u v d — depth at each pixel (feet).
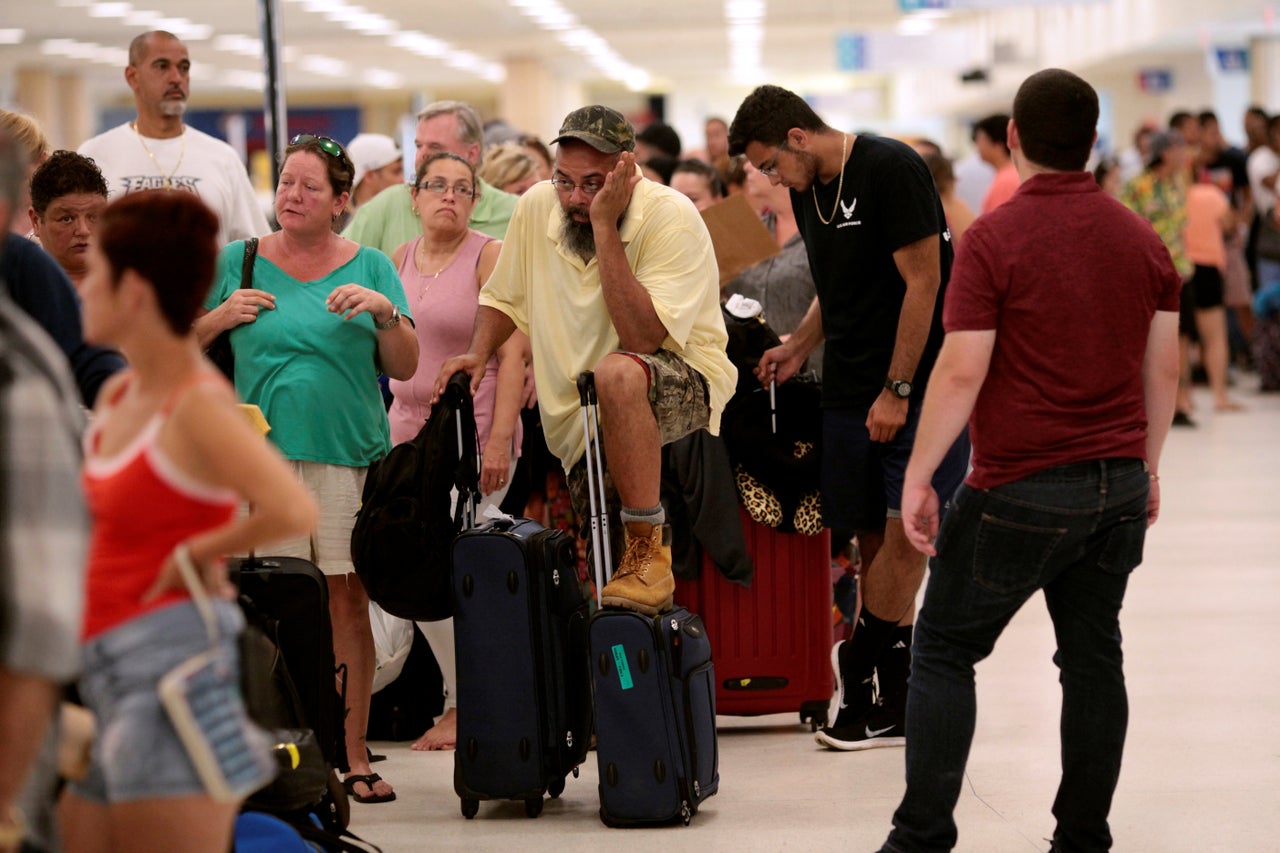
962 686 25.39
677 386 30.42
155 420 17.03
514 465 37.91
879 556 34.73
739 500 36.83
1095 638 25.64
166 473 16.85
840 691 41.75
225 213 43.11
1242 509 65.41
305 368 31.73
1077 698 25.81
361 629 33.01
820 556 37.24
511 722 30.42
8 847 14.52
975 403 24.95
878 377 34.42
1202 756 33.81
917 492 24.95
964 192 86.89
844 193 33.81
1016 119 24.97
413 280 37.35
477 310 34.73
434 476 30.66
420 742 37.01
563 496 39.86
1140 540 25.27
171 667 16.84
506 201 42.88
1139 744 34.83
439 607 31.01
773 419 36.60
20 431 14.10
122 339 17.20
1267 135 108.17
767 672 37.29
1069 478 24.34
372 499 30.68
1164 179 91.61
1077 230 24.40
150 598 16.98
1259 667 41.68
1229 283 112.06
